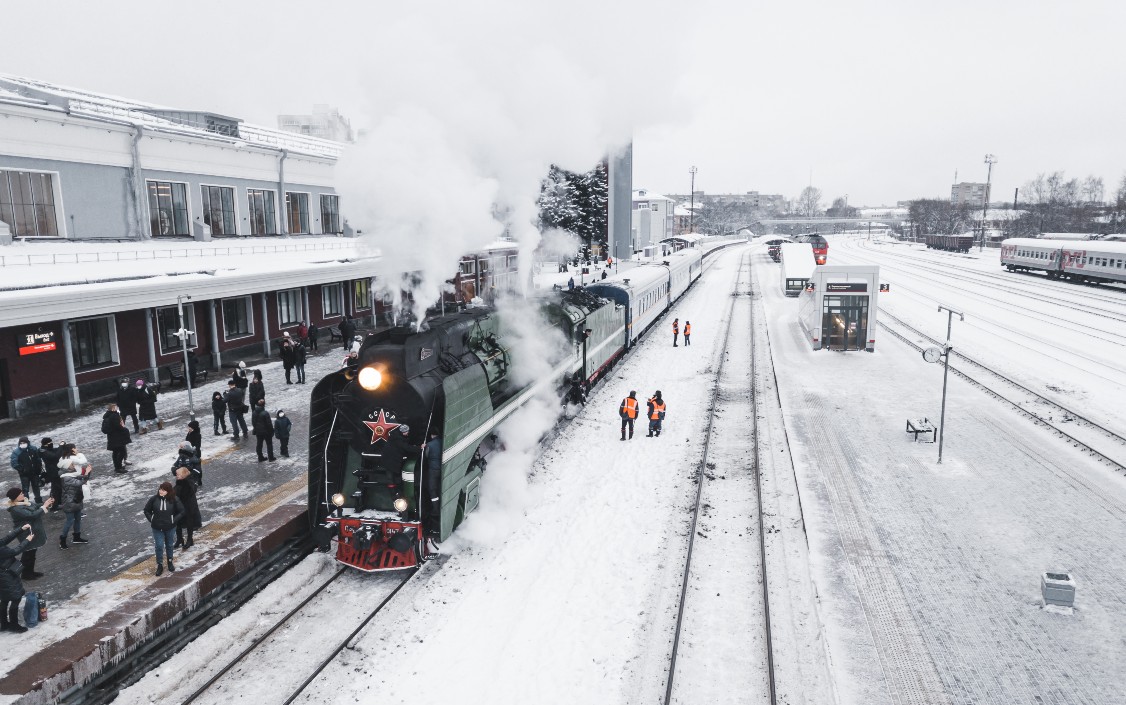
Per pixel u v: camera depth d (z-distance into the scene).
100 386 18.97
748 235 170.38
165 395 19.45
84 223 21.48
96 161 21.73
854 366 26.27
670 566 11.16
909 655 8.77
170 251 23.14
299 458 14.57
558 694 8.21
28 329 17.00
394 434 10.41
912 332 33.53
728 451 16.77
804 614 9.80
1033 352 28.47
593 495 13.97
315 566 10.96
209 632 9.23
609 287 26.97
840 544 11.75
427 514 10.63
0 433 15.95
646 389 22.98
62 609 8.89
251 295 24.25
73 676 7.81
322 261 26.70
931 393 22.08
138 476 13.49
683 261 47.66
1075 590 9.85
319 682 8.38
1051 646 8.95
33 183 20.14
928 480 14.62
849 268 28.42
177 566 10.00
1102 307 40.94
